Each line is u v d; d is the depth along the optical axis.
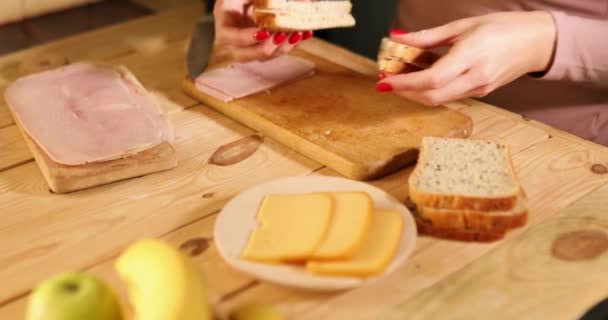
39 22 1.74
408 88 1.17
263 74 1.34
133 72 1.42
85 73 1.28
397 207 1.03
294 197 1.02
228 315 0.87
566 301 0.94
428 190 1.02
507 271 0.98
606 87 1.31
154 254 0.83
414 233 0.99
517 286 0.96
